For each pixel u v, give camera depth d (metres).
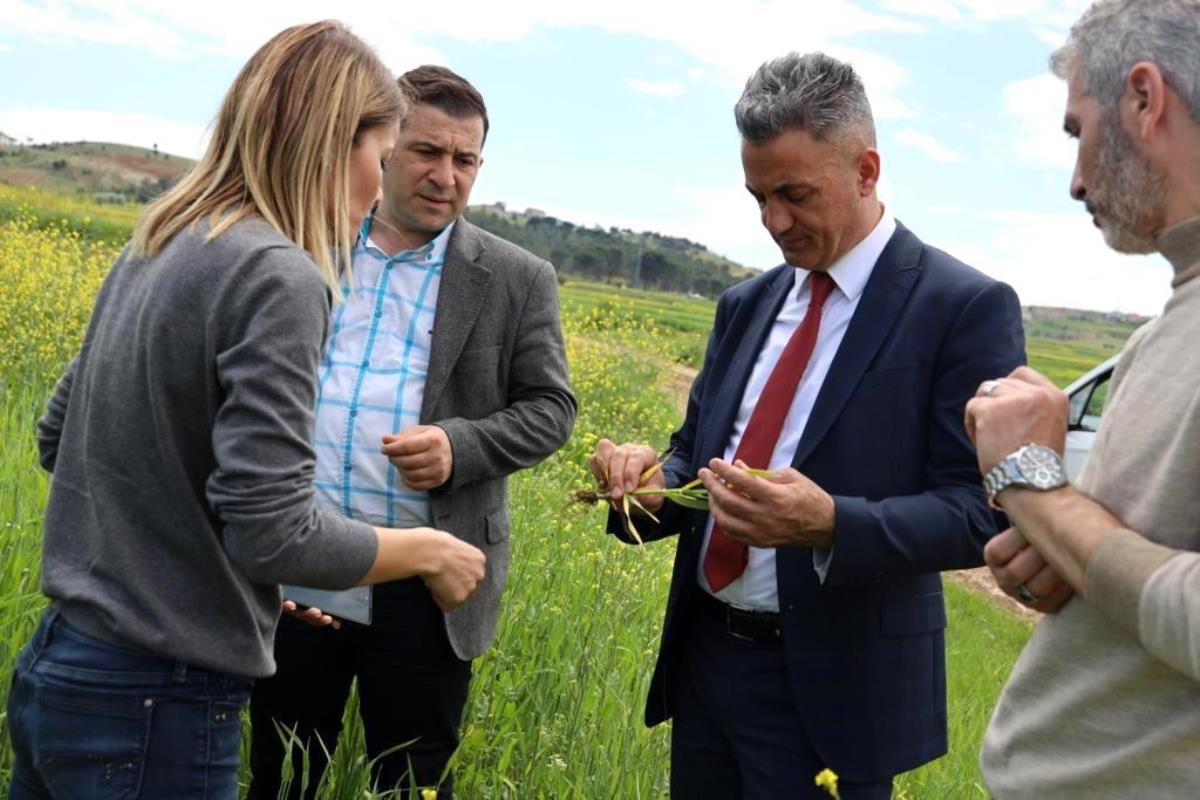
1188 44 1.76
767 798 2.91
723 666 3.00
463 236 3.43
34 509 4.34
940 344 2.77
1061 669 1.91
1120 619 1.71
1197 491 1.71
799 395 2.93
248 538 2.05
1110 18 1.86
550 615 4.48
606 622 4.75
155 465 2.10
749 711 2.94
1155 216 1.85
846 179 2.77
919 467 2.79
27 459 5.10
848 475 2.78
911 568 2.62
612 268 110.56
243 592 2.17
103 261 14.95
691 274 113.00
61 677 2.11
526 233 112.56
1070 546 1.78
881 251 2.90
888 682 2.82
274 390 2.05
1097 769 1.81
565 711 3.91
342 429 3.30
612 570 5.21
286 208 2.23
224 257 2.10
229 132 2.26
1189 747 1.72
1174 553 1.67
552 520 5.85
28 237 15.69
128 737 2.10
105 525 2.12
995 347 2.71
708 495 2.89
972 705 6.34
